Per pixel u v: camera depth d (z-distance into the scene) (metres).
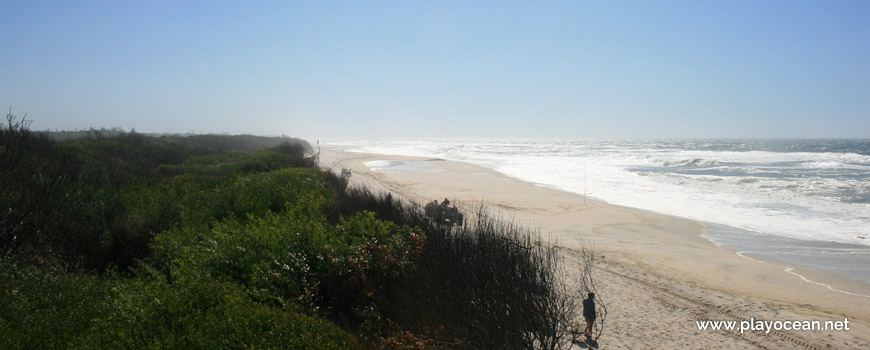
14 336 4.93
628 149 113.31
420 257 8.15
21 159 14.59
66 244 9.39
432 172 44.94
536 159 68.62
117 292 6.37
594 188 33.66
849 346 8.94
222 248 8.23
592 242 17.42
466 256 7.97
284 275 7.47
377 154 77.62
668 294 11.65
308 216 12.02
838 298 11.73
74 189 12.52
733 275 13.53
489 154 85.12
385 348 6.39
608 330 9.35
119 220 10.40
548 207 25.48
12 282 6.61
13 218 9.12
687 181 37.66
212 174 26.34
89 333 5.18
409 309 7.12
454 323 6.81
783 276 13.51
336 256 7.95
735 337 9.24
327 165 51.09
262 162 30.77
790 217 22.81
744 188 33.03
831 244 17.50
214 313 5.57
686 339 9.06
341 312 7.27
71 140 35.22
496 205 25.95
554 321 6.68
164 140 51.19
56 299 6.16
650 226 20.77
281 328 5.42
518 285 7.19
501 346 6.46
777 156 71.06
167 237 9.07
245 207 13.07
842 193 30.03
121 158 29.36
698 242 17.86
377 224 9.62
